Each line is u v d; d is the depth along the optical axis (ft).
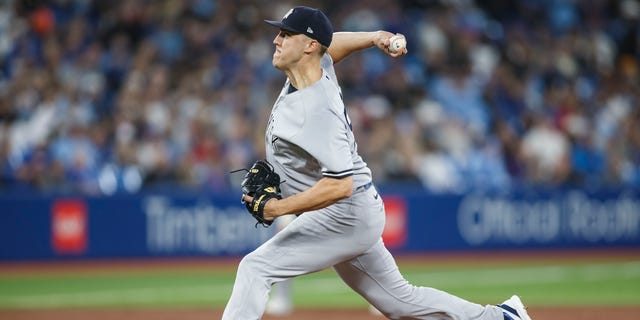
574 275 152.87
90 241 159.43
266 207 58.03
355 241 60.49
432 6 217.56
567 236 185.06
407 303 64.13
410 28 209.77
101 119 171.63
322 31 57.62
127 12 189.16
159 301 120.26
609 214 187.83
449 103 196.95
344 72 193.06
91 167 163.12
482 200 179.63
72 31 184.55
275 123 58.44
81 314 107.14
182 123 171.32
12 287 133.69
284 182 60.90
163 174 165.89
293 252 60.64
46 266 155.33
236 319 60.13
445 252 176.96
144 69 180.24
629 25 231.91
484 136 192.75
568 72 216.74
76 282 139.23
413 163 178.09
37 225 156.97
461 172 183.52
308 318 104.01
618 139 200.34
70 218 158.40
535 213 183.21
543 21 226.58
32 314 107.24
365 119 183.21
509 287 138.31
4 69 179.11
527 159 190.60
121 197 160.86
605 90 215.51
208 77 183.73
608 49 227.61
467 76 203.62
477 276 150.92
